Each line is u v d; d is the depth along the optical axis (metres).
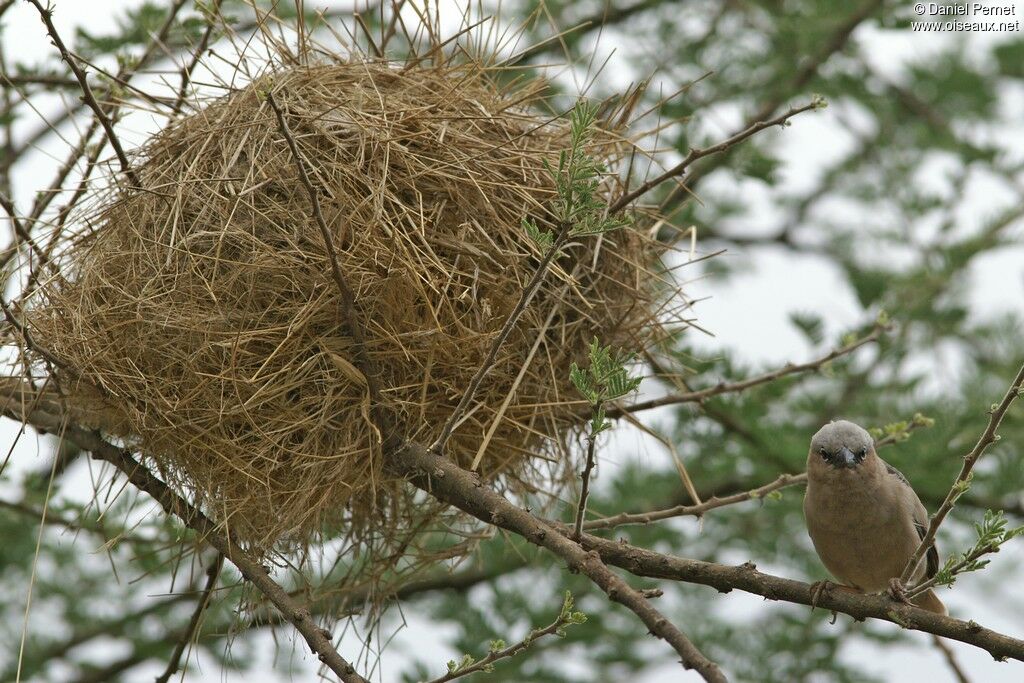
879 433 9.11
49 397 8.59
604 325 9.20
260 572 8.06
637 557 7.61
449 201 8.52
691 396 9.77
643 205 9.88
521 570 14.09
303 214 8.20
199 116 8.88
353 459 8.10
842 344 11.92
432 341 8.17
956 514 13.33
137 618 14.23
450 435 8.02
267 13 9.09
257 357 8.12
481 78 9.50
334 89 8.78
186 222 8.41
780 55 16.06
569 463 9.27
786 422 13.97
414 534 9.14
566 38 15.74
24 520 12.99
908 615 6.98
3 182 10.66
